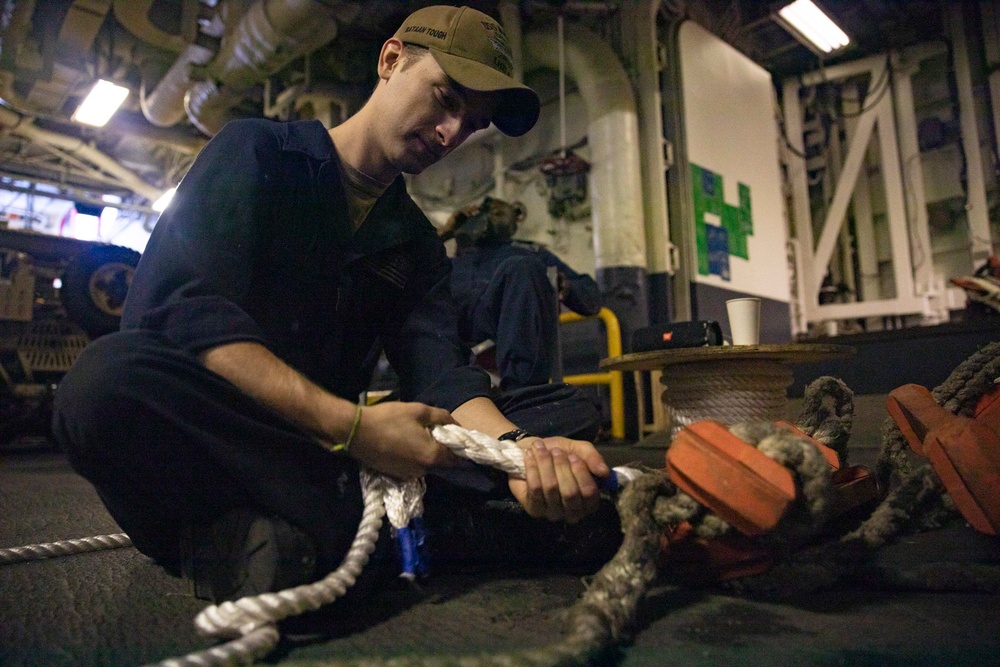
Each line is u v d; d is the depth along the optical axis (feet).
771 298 15.87
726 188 14.79
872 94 18.02
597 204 13.33
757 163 16.17
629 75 13.94
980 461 2.32
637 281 12.95
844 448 3.55
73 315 13.48
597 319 13.08
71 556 3.60
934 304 16.69
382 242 3.19
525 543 3.03
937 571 2.42
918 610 2.25
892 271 17.80
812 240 18.81
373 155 3.03
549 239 14.58
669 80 14.06
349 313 3.18
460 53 2.81
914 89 17.60
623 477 2.49
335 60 15.58
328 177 2.93
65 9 13.74
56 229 33.86
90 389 2.08
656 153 13.57
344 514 2.35
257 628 1.98
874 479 3.22
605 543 2.94
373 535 2.40
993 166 16.20
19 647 2.13
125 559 3.52
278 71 15.40
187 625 2.36
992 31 16.28
